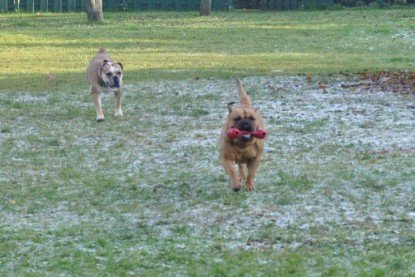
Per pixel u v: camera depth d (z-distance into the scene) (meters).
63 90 19.66
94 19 38.16
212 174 12.01
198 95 18.83
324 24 36.44
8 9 43.69
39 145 14.21
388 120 15.57
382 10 44.34
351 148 13.45
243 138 10.18
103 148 13.95
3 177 12.20
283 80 20.80
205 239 9.23
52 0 44.25
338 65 23.69
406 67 23.02
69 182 11.86
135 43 30.27
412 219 9.73
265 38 31.70
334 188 11.11
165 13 43.94
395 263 8.25
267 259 8.48
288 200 10.56
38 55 26.84
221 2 46.06
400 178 11.52
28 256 8.77
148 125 15.70
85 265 8.45
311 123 15.39
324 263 8.34
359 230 9.38
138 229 9.64
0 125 15.75
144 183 11.67
